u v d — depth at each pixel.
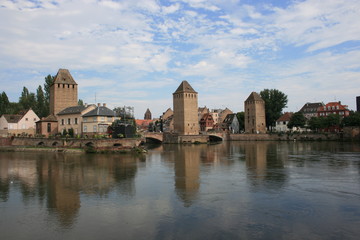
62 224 18.44
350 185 28.83
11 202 23.22
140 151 59.31
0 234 17.06
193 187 28.05
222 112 186.62
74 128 80.12
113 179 32.03
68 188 27.72
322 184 29.28
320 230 17.39
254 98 138.12
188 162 46.72
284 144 93.06
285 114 153.75
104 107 77.44
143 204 22.41
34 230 17.56
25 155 57.38
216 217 19.52
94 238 16.39
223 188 27.61
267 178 32.47
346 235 16.69
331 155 55.41
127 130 62.69
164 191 26.45
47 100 124.56
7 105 129.50
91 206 21.97
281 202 22.92
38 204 22.62
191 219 19.12
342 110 138.12
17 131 96.44
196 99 130.88
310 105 167.25
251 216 19.70
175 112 131.88
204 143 109.56
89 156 54.22
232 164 44.16
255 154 59.59
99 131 74.19
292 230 17.39
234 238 16.30
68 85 95.69
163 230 17.38
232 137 126.94
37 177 33.28
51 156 54.72
